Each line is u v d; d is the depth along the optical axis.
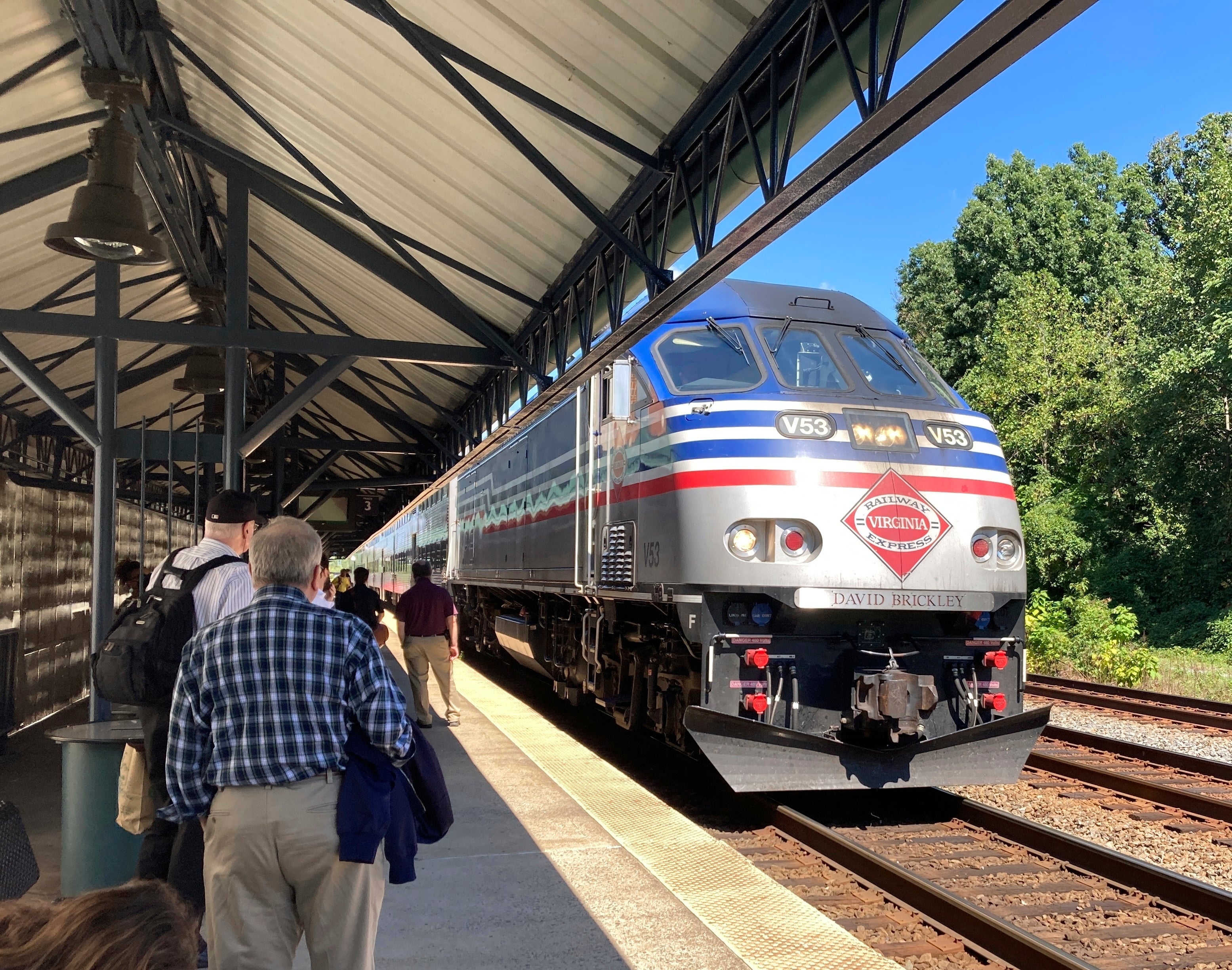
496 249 9.08
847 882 5.11
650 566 6.81
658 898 4.59
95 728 4.53
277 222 11.62
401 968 3.79
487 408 14.51
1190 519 20.69
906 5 4.19
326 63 7.23
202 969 3.70
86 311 13.39
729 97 5.54
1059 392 24.23
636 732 9.71
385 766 2.81
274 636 2.77
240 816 2.70
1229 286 19.61
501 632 12.97
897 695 6.16
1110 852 5.18
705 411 6.52
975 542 6.62
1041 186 33.06
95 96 6.72
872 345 7.33
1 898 1.91
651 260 6.98
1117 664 15.05
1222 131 22.09
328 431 24.66
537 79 6.32
